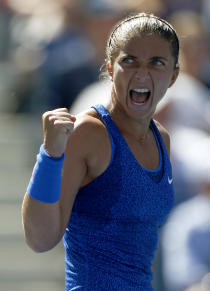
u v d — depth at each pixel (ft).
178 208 61.16
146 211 31.12
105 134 30.91
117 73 30.58
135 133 32.14
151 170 31.76
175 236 59.57
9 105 85.61
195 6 85.15
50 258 77.15
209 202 58.34
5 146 84.12
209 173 59.72
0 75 86.63
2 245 77.56
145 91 30.53
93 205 30.81
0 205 80.89
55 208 28.99
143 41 30.22
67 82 73.87
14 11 87.97
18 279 75.82
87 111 31.60
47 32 79.46
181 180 61.52
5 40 89.20
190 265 57.47
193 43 69.51
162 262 60.90
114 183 30.68
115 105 31.78
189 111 64.69
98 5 75.82
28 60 80.64
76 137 30.22
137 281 31.55
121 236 31.01
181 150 62.39
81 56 75.56
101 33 75.00
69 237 31.81
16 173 83.10
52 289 74.95
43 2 84.17
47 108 76.02
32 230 29.25
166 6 84.17
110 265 30.96
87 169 30.63
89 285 31.04
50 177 28.50
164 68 30.66
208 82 73.87
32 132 83.46
